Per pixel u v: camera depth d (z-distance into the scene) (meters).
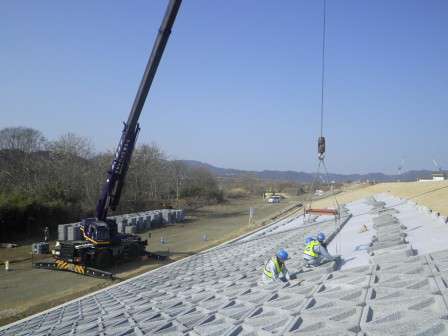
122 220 43.16
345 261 13.32
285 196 110.19
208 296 12.68
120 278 24.25
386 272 9.87
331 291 9.50
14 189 47.28
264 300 10.19
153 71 24.17
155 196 72.38
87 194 51.53
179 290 15.34
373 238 16.23
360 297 8.34
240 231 42.78
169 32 23.34
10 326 15.00
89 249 26.36
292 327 7.45
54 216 44.12
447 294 7.10
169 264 26.78
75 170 54.62
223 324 8.96
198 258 27.39
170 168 83.38
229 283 14.12
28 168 54.41
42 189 48.34
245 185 145.50
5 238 38.34
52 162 56.41
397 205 30.56
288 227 34.94
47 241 37.88
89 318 13.13
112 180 26.62
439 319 6.08
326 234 21.25
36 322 14.74
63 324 12.98
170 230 46.16
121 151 26.25
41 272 26.05
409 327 6.10
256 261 18.83
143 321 10.90
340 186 132.88
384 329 6.22
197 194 85.94
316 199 80.62
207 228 47.66
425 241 13.78
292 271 12.69
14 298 20.67
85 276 24.91
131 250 28.92
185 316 10.55
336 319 7.41
